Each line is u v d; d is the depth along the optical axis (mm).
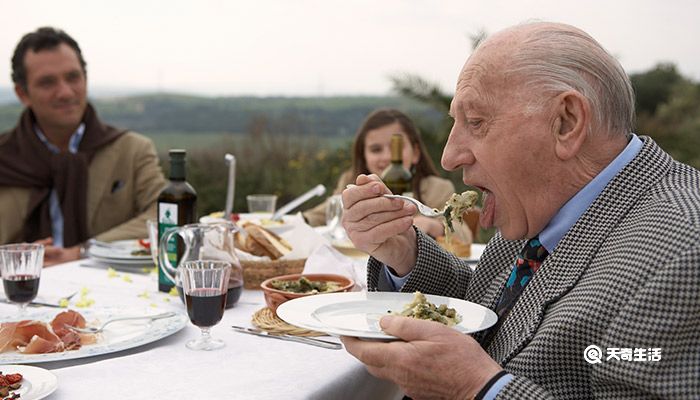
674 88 9617
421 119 8117
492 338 1537
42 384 1294
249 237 2320
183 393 1312
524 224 1447
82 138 4078
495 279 1764
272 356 1541
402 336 1286
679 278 1138
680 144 9117
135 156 4129
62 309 1926
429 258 1808
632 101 1413
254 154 8422
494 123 1380
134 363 1478
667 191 1322
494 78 1371
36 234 4016
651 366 1139
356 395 1500
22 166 3961
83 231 3961
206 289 1595
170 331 1656
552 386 1270
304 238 2387
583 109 1328
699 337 1132
